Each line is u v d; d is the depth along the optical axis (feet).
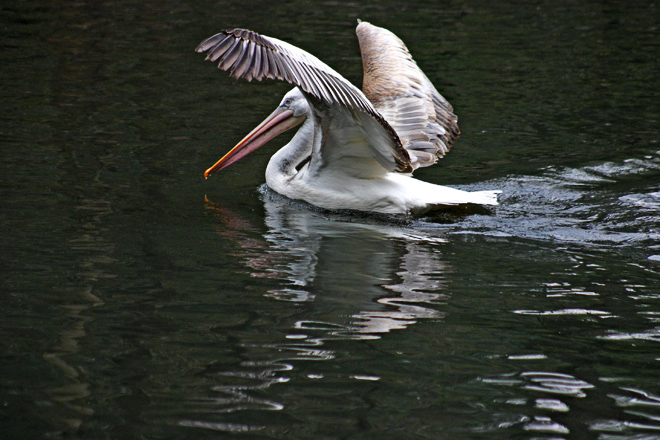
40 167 40.65
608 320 24.59
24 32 73.67
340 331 23.36
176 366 20.97
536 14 88.53
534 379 20.74
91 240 30.99
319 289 26.89
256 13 84.94
